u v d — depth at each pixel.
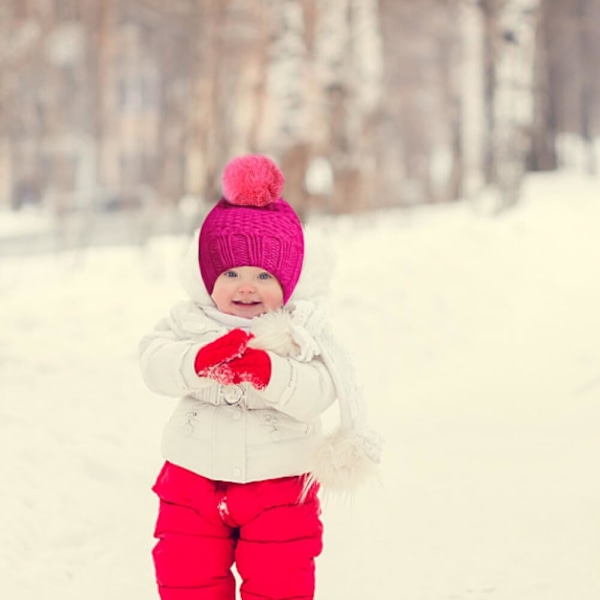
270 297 5.22
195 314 5.25
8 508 8.27
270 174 5.32
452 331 16.44
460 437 10.31
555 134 45.00
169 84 45.91
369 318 16.67
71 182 57.38
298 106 25.47
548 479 8.57
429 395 12.59
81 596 6.84
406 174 54.16
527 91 29.30
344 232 25.94
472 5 34.72
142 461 10.03
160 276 21.30
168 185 38.19
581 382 12.21
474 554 7.03
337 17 27.92
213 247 5.21
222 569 5.17
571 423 10.41
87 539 7.96
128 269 22.33
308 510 5.19
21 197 62.72
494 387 12.64
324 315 5.27
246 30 34.12
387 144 49.38
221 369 4.85
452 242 22.81
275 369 4.89
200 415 5.17
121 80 69.38
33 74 43.28
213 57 34.47
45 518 8.25
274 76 25.53
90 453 9.95
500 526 7.53
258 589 5.07
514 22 29.91
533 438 9.98
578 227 23.50
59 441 10.30
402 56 52.41
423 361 14.82
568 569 6.58
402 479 9.03
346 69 28.20
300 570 5.10
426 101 53.53
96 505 8.70
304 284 5.36
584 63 52.47
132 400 12.30
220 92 35.06
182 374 4.98
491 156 35.50
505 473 8.88
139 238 27.27
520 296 18.52
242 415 5.12
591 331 15.16
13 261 25.62
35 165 60.72
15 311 17.83
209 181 30.94
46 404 11.82
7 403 11.76
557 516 7.60
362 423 5.14
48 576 7.18
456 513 7.95
